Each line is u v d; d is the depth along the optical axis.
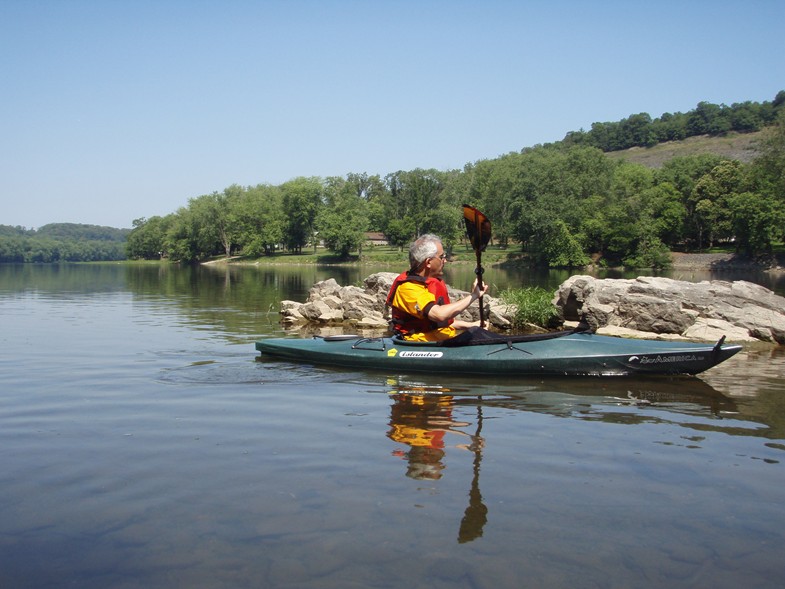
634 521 2.92
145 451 3.95
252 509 3.04
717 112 162.62
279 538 2.75
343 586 2.36
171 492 3.27
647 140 164.50
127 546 2.69
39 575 2.47
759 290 10.68
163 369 6.90
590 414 4.91
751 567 2.52
